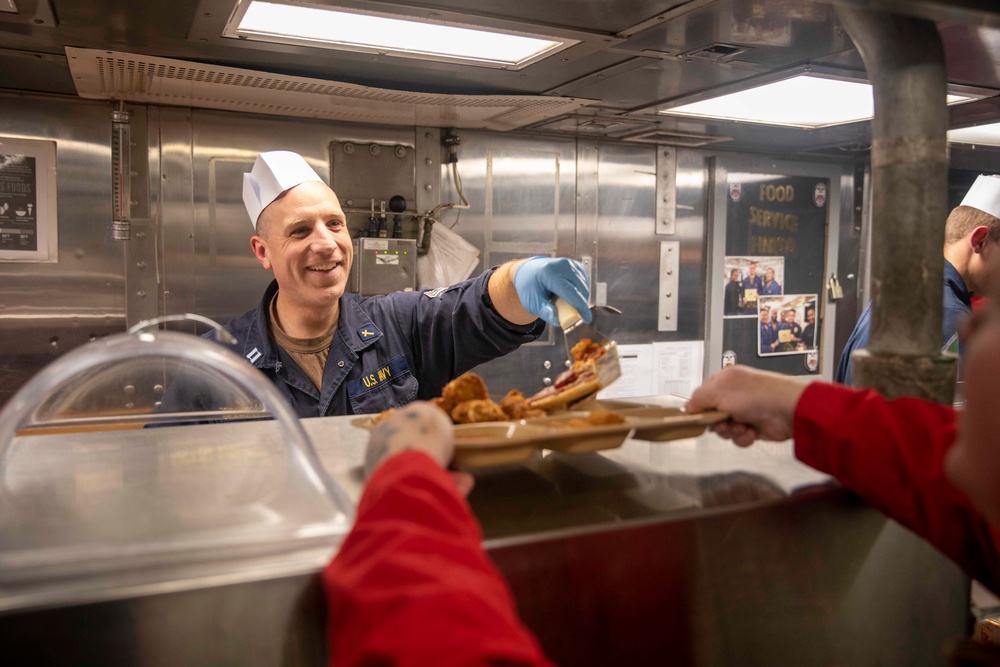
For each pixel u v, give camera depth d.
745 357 2.98
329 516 0.54
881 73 0.70
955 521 0.59
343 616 0.41
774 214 2.96
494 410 0.72
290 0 1.22
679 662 0.60
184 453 0.74
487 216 2.51
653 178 2.74
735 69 1.69
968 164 2.66
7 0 1.25
